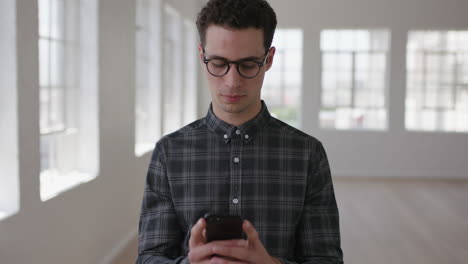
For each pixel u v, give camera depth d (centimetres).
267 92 912
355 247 448
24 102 246
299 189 120
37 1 258
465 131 845
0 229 226
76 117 351
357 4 845
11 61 237
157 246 119
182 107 739
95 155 354
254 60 106
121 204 417
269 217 118
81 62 350
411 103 868
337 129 864
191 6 759
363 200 662
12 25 236
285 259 114
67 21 331
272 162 121
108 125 376
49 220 277
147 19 534
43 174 306
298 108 899
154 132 547
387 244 459
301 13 855
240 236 98
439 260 413
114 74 388
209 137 123
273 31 111
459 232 502
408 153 855
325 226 121
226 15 103
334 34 872
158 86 543
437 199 673
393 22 840
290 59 898
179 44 689
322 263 115
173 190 121
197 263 95
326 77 881
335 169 867
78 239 322
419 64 860
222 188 120
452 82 859
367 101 879
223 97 109
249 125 121
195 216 119
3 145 241
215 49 105
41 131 298
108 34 372
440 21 831
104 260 375
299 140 123
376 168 862
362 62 873
